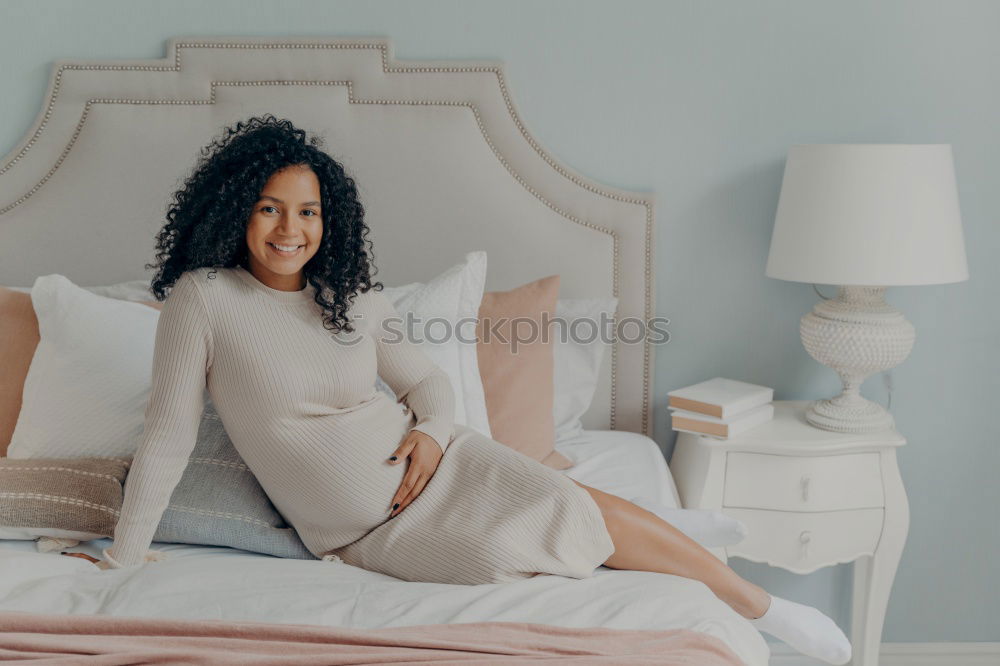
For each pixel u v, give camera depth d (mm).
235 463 1808
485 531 1623
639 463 2250
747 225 2539
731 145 2502
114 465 1798
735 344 2605
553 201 2492
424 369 1872
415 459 1717
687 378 2625
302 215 1605
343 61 2406
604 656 1238
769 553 2297
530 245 2490
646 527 1732
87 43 2410
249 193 1564
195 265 1616
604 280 2514
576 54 2459
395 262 2492
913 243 2143
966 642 2719
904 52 2453
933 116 2479
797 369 2613
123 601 1420
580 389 2434
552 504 1665
